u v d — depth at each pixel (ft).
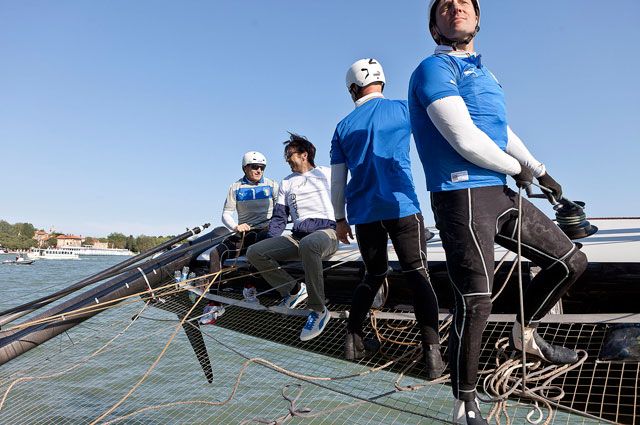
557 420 8.55
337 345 11.63
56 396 19.20
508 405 8.14
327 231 12.10
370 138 9.73
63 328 11.93
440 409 10.84
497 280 10.37
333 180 10.48
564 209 10.19
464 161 7.09
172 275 15.29
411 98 7.59
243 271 15.11
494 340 9.87
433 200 7.43
